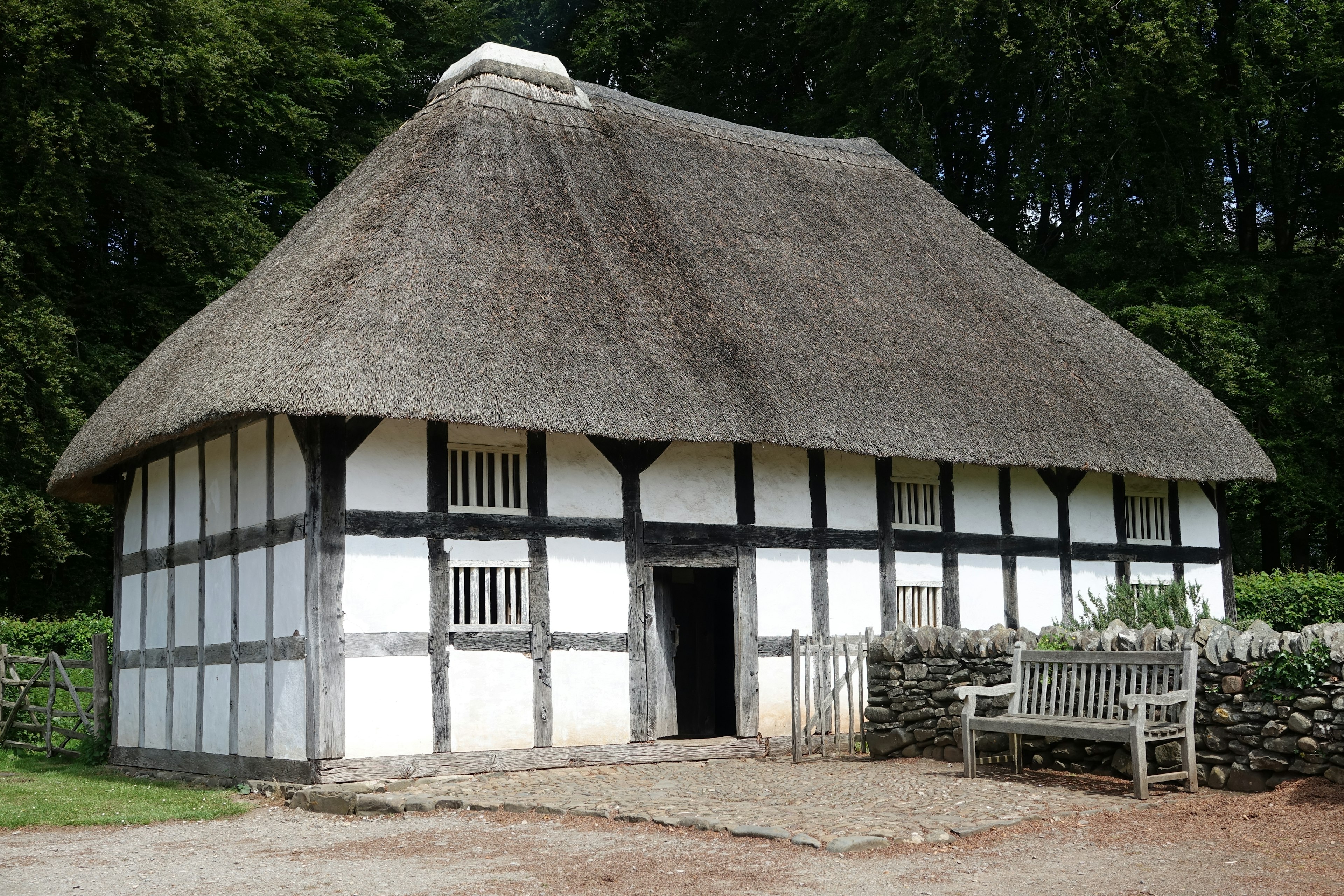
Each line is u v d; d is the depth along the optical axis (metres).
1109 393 15.19
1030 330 15.62
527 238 12.13
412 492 10.73
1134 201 24.11
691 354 11.87
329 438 10.39
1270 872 6.04
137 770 12.89
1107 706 8.99
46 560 19.28
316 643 10.15
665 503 12.06
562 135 14.02
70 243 20.11
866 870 6.29
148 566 13.32
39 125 17.66
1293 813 7.28
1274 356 22.52
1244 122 24.03
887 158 18.23
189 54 19.80
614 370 11.18
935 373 13.63
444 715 10.56
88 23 19.03
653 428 10.91
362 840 7.92
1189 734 8.29
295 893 6.34
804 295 13.81
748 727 12.20
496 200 12.34
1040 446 13.45
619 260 12.65
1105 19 22.78
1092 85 22.50
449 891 6.21
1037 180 23.50
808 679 11.77
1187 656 8.38
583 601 11.42
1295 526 23.41
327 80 24.28
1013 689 9.30
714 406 11.41
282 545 10.83
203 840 8.20
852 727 11.52
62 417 18.52
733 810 7.91
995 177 27.66
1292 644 8.02
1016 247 26.58
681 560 12.06
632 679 11.59
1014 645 9.56
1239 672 8.34
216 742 11.59
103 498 15.67
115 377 20.12
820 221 15.65
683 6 30.44
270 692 10.76
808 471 13.11
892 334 13.94
